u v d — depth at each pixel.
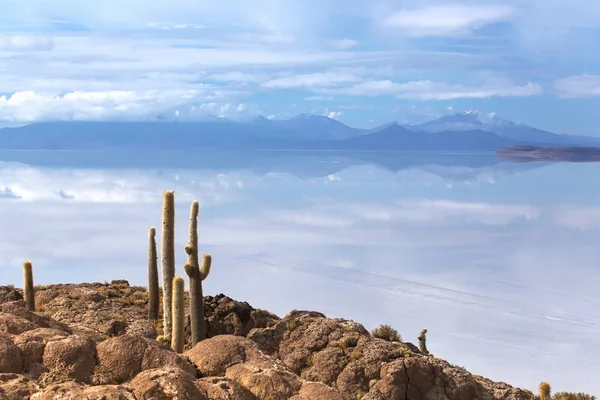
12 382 10.44
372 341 20.92
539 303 108.56
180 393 10.34
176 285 21.05
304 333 22.12
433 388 19.16
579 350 76.44
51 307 26.23
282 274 132.00
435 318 92.88
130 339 11.52
